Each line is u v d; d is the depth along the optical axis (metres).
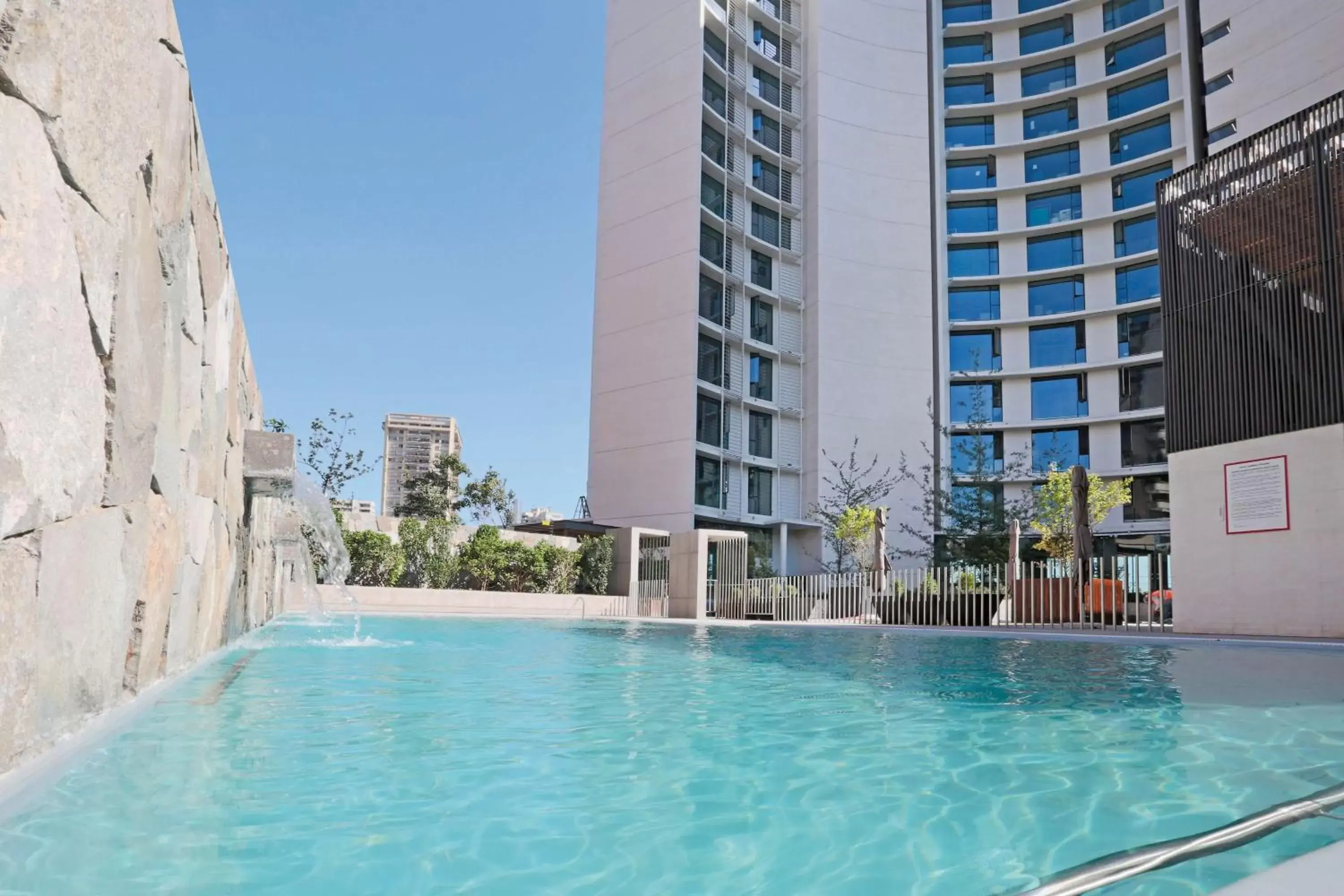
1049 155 37.19
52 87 1.98
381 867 1.80
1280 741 3.44
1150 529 32.09
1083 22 36.84
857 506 29.22
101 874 1.69
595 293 33.94
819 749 3.25
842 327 34.16
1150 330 33.66
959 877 1.83
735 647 9.30
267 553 10.56
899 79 36.62
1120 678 6.02
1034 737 3.55
